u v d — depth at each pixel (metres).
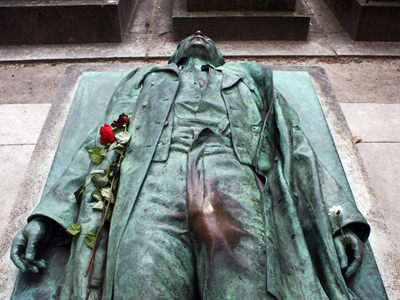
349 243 2.51
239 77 3.18
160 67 3.33
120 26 6.10
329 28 6.67
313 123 3.75
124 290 2.03
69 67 4.66
